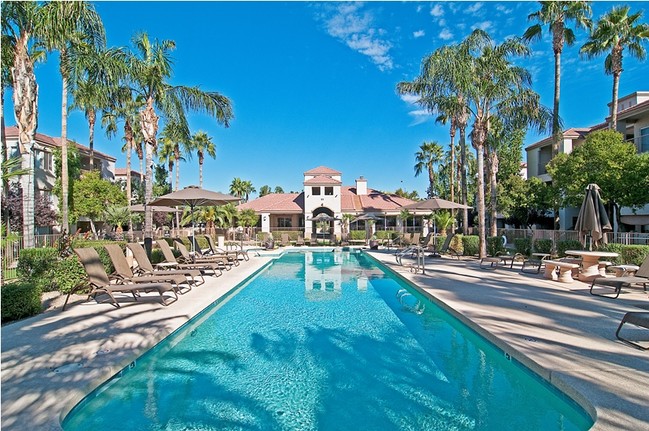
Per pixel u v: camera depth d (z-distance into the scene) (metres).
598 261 11.04
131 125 32.44
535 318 6.94
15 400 3.92
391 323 8.08
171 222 46.38
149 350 5.78
